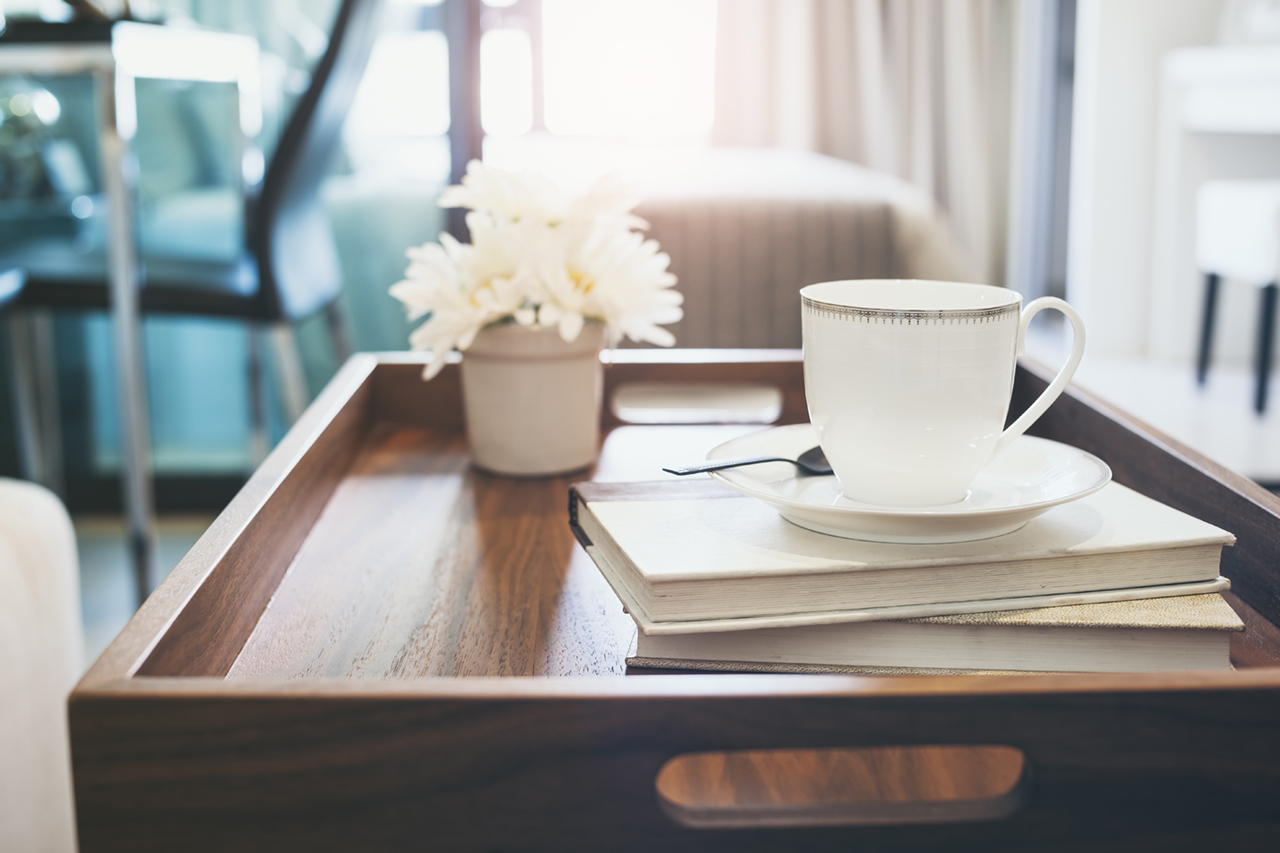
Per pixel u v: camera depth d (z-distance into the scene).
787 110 3.34
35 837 0.80
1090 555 0.48
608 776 0.38
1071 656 0.47
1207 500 0.63
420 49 2.43
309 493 0.70
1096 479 0.51
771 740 0.38
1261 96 2.59
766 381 0.99
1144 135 3.10
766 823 0.39
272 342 2.27
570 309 0.74
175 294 1.68
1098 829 0.39
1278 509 0.56
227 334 2.26
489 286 0.76
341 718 0.37
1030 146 3.58
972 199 3.38
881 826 0.39
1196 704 0.39
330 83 1.62
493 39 3.20
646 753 0.38
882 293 0.53
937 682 0.39
